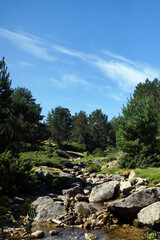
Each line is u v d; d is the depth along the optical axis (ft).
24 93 127.24
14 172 35.68
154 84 182.80
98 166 89.25
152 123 69.87
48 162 73.41
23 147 96.94
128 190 44.88
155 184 46.98
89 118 232.12
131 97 78.84
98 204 38.06
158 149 68.85
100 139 226.99
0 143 43.29
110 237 22.21
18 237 20.94
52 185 49.60
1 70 57.41
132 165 70.33
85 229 25.12
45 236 22.59
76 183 52.54
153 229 24.12
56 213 29.91
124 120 77.25
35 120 109.50
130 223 27.40
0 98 54.19
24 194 38.40
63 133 198.70
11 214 27.78
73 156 161.27
